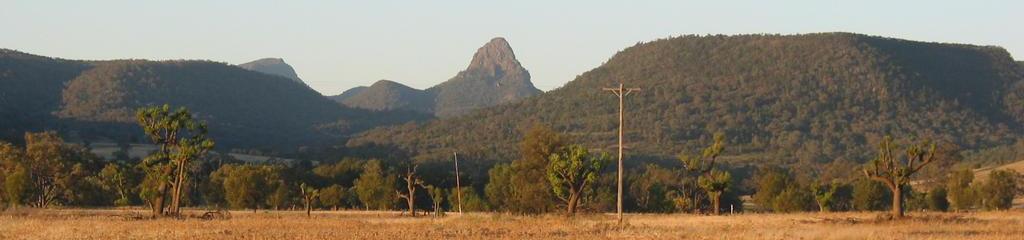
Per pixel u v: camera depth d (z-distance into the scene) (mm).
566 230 47719
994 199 105000
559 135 97500
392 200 117312
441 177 134500
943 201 109438
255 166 116500
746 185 172875
